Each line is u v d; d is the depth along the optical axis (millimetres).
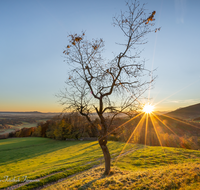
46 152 48219
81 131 14266
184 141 38562
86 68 12180
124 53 11070
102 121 13148
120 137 53250
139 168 19312
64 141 74125
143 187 8445
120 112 12000
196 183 7727
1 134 100375
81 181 12820
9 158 41969
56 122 78688
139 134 49375
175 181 8523
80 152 41219
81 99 12320
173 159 23297
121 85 11852
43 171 21500
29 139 85125
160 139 45125
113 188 9031
